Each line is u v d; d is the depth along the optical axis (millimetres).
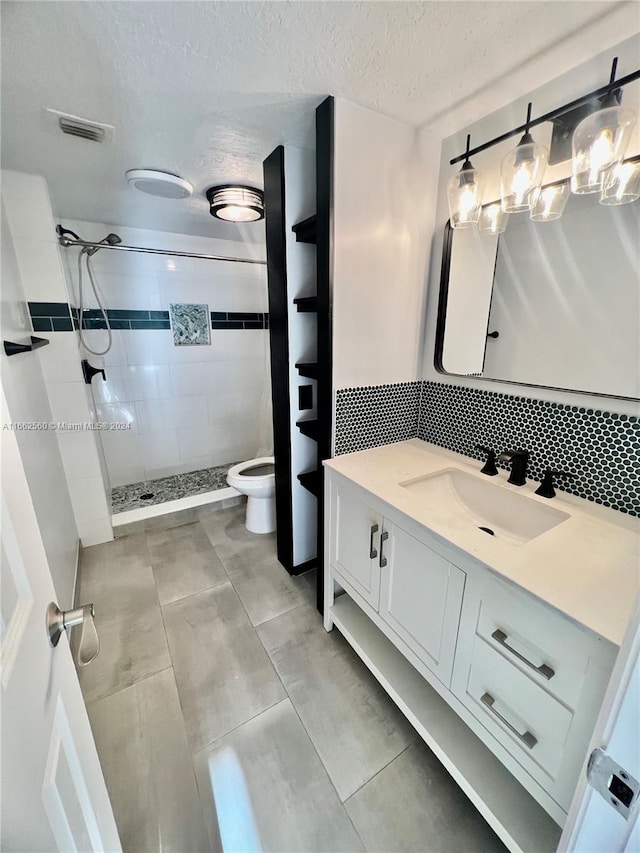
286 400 1787
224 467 3379
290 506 1915
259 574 2021
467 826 990
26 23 840
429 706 1188
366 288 1434
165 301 2850
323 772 1109
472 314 1439
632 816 403
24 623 496
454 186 1316
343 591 1740
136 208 2178
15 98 1136
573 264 1123
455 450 1591
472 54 982
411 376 1671
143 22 852
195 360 3080
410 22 868
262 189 1908
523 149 1090
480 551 899
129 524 2410
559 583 787
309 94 1153
